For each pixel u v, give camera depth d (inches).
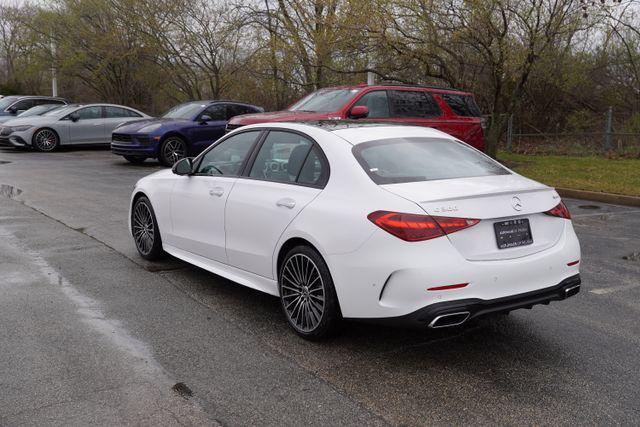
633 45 796.6
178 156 615.5
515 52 602.2
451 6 581.9
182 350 167.6
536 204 165.2
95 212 364.5
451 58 676.7
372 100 442.9
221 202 207.0
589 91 850.1
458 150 194.4
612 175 523.5
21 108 930.7
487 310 152.9
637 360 164.1
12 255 263.3
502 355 166.9
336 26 630.5
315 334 172.6
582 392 145.4
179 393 142.5
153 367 156.3
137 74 1077.8
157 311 198.7
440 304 147.9
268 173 196.7
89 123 784.9
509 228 159.9
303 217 173.0
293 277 180.2
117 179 517.7
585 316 198.7
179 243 234.2
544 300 163.3
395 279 150.9
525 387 147.8
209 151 227.1
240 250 199.5
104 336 176.1
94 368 154.8
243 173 205.6
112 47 1000.9
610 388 147.7
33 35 1099.3
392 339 177.6
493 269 153.1
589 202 440.5
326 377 152.2
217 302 208.7
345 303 161.6
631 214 389.1
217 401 139.0
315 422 130.5
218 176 215.9
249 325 187.6
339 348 170.7
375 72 653.3
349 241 159.0
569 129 863.7
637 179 498.3
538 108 861.2
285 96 869.2
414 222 149.9
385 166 171.8
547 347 172.7
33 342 170.6
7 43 1509.6
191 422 129.6
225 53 912.9
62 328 181.5
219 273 211.8
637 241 309.1
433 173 173.5
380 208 155.6
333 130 188.5
